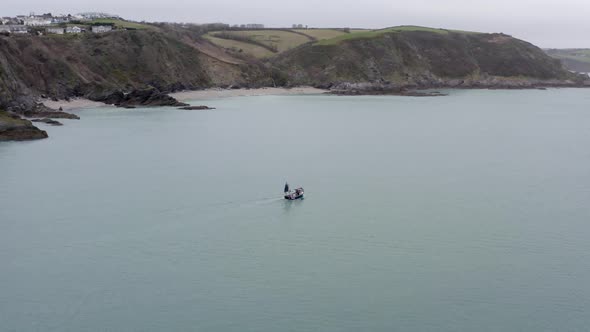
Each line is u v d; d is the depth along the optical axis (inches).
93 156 4276.6
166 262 2353.6
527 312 1968.5
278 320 1914.4
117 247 2502.5
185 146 4744.1
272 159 4222.4
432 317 1934.1
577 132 5816.9
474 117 7057.1
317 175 3730.3
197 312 1964.8
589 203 3147.1
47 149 4525.1
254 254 2433.6
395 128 6003.9
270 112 7357.3
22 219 2832.2
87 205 3048.7
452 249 2484.0
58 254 2429.9
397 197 3240.7
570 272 2263.8
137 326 1882.4
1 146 4621.1
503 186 3501.5
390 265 2321.6
